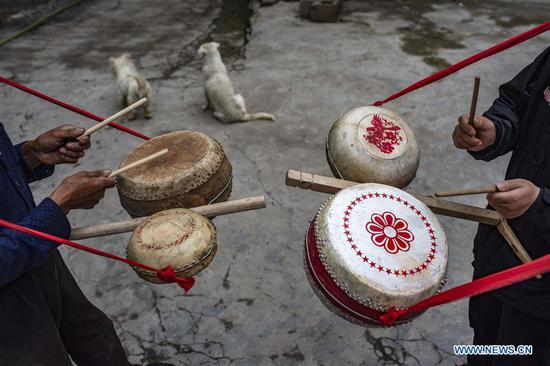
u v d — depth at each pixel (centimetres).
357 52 544
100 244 279
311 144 375
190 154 138
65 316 152
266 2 725
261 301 241
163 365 208
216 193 137
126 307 239
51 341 130
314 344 219
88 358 165
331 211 117
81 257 269
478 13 673
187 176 129
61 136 135
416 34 597
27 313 123
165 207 130
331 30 616
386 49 552
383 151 131
